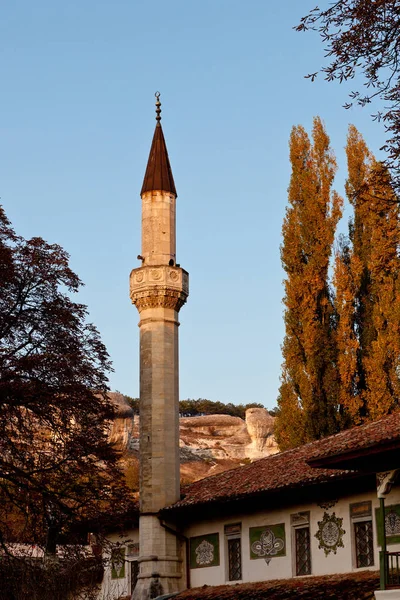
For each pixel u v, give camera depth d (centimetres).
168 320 4062
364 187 2100
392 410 4622
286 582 3234
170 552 3759
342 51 1920
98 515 3491
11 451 3366
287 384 4903
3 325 3369
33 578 3020
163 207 4194
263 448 10400
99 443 3525
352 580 2944
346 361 4781
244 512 3541
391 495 2941
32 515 3388
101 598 4053
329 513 3183
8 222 3541
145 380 3997
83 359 3519
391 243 2303
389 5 1864
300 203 5138
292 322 4969
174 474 3884
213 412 13312
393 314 4719
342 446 2841
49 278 3478
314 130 5244
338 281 4922
